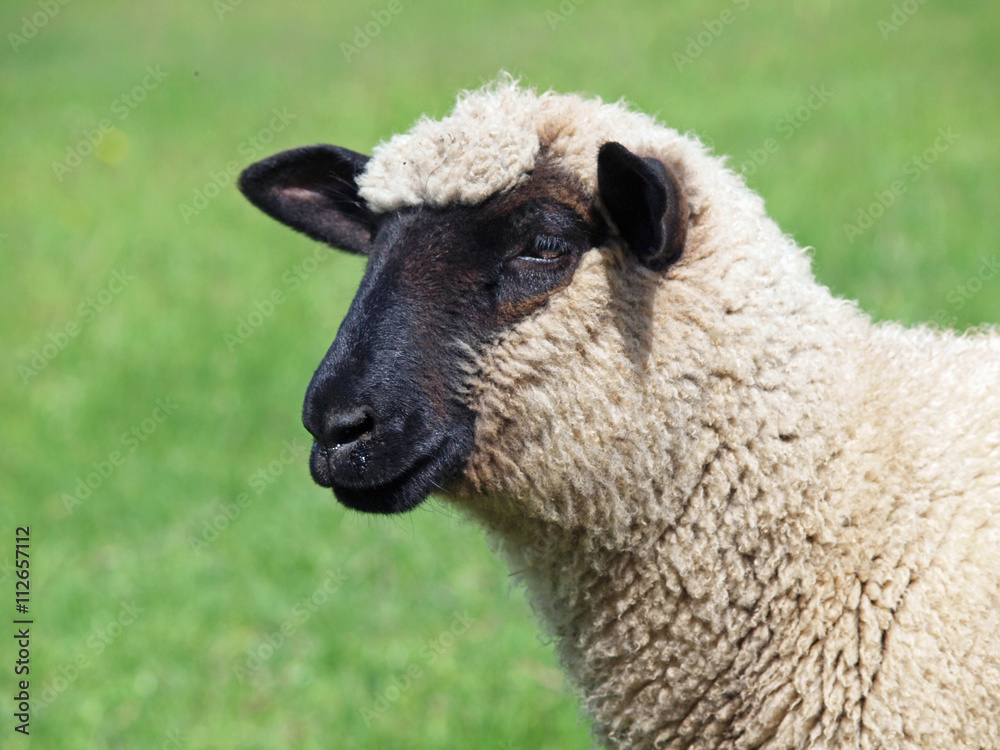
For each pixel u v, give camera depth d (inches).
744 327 541.3
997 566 500.7
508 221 547.8
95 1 4128.9
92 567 1087.6
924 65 2299.5
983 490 522.6
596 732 606.2
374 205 579.5
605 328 545.0
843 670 514.9
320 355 1470.2
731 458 538.0
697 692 552.1
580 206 545.3
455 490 578.2
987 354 588.4
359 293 564.7
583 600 584.1
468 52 2822.3
